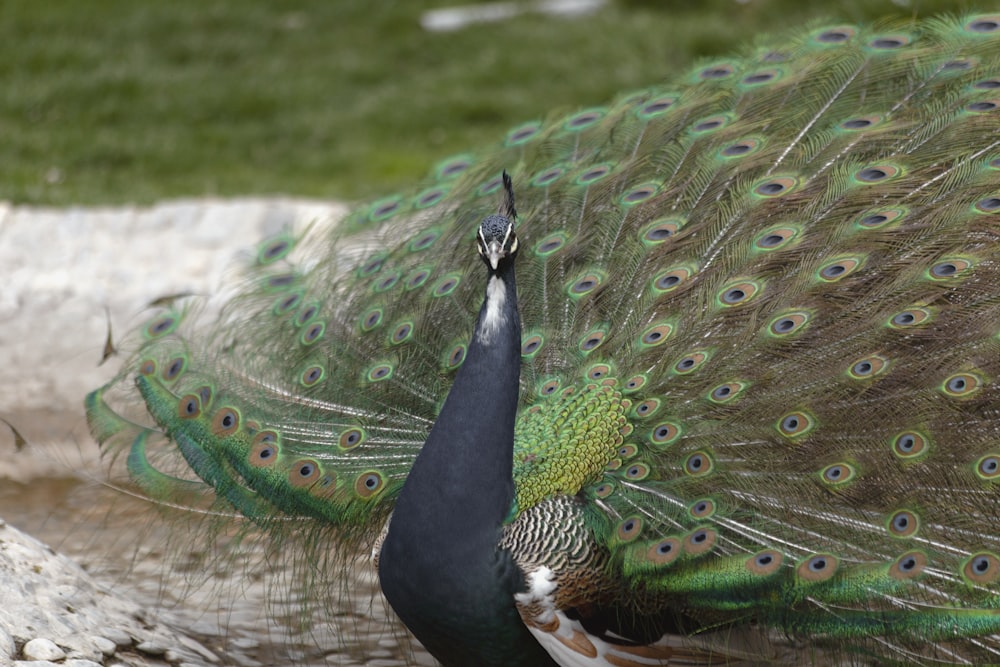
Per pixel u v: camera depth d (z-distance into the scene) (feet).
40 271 56.75
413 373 32.42
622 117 38.11
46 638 28.35
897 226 30.25
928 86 35.06
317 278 36.17
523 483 28.09
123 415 35.01
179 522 32.22
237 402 32.65
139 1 102.42
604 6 103.40
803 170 33.27
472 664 27.96
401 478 30.17
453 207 37.01
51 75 88.84
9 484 43.75
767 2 93.71
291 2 105.50
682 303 30.81
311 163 80.28
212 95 89.30
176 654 31.37
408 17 102.83
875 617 25.84
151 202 69.21
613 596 27.07
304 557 31.04
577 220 34.58
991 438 27.14
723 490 27.61
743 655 27.94
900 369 27.96
